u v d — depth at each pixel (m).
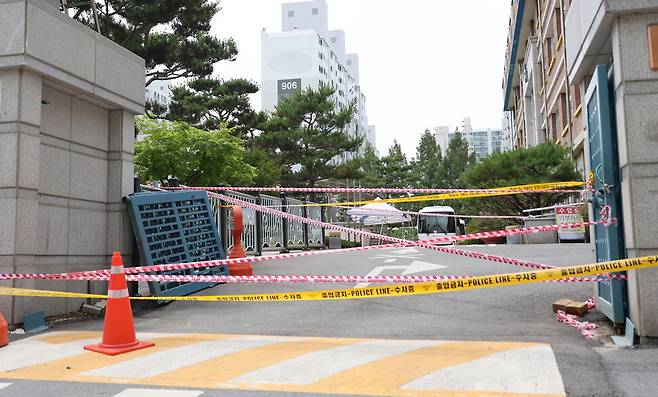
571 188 23.34
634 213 4.95
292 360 4.85
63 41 7.26
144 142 16.11
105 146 8.59
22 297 6.72
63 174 7.65
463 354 4.84
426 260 12.55
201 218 9.71
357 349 5.17
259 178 32.03
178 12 24.73
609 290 5.56
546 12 29.61
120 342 5.39
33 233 6.83
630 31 5.03
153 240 8.43
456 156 67.69
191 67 26.45
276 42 105.50
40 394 4.09
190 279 6.61
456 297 7.55
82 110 8.10
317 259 14.20
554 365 4.39
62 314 7.49
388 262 12.49
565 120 26.36
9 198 6.63
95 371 4.69
